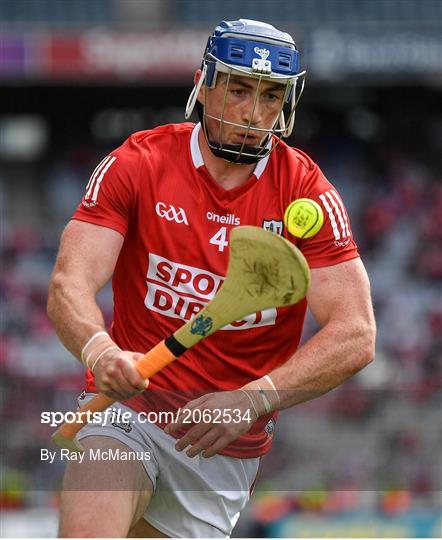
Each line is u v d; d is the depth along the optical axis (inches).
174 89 2160.4
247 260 346.3
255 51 406.3
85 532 390.0
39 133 2169.0
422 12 2118.6
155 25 2020.2
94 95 2170.3
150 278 429.1
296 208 384.5
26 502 661.3
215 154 417.7
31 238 1915.6
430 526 740.7
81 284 396.8
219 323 358.3
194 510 448.1
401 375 1630.2
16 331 1684.3
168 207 423.8
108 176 419.2
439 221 2048.5
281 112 427.2
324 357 397.1
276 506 714.8
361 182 2145.7
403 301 1857.8
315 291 415.8
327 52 1903.3
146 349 434.9
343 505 717.3
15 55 1883.6
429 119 2226.9
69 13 2070.6
